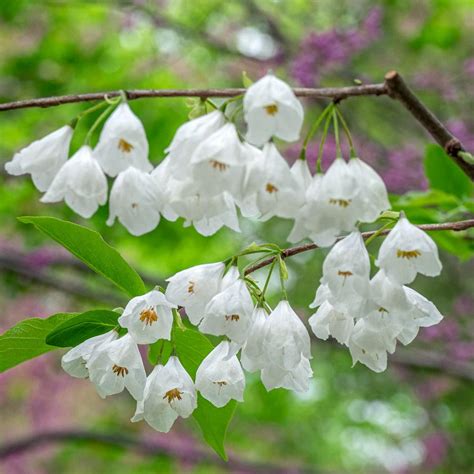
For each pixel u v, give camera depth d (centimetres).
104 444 1080
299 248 278
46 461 1340
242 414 1398
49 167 289
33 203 927
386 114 924
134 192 268
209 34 958
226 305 256
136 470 1400
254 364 265
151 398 267
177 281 267
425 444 1102
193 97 283
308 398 1439
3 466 1281
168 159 276
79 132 800
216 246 994
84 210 279
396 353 840
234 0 957
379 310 269
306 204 256
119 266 282
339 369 1149
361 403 1402
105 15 991
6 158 934
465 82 872
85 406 1241
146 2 955
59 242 281
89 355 267
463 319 880
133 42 995
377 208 259
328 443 1531
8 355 283
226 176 252
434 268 257
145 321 261
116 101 275
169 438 1152
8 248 912
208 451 1098
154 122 870
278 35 910
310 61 798
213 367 266
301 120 252
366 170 261
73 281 955
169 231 934
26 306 1016
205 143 251
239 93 276
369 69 934
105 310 266
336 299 259
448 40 962
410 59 950
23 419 1220
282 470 1134
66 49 983
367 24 812
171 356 275
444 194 454
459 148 313
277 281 967
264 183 251
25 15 980
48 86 951
